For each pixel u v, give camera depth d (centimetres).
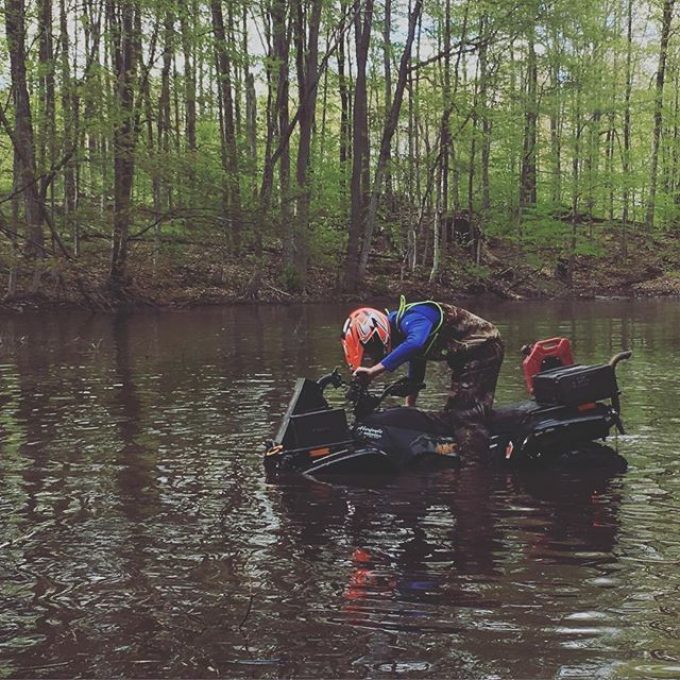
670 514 355
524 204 2783
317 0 2053
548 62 2428
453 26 2302
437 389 710
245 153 2077
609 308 1959
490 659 218
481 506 370
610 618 243
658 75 2917
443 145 2391
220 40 1761
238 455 473
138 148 1727
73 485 407
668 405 624
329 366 880
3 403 653
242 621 244
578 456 459
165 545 315
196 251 2325
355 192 2303
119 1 1551
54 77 1622
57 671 215
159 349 1059
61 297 1828
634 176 2847
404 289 2411
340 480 418
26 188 1653
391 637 232
